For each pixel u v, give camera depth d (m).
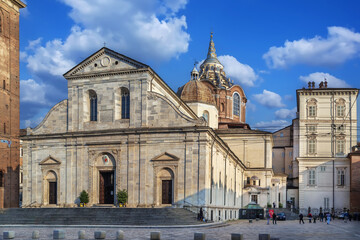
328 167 95.44
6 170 66.50
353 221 74.69
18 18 72.31
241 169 89.06
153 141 56.00
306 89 97.31
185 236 34.53
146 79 57.75
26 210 52.97
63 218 49.38
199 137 54.09
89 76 60.84
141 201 55.22
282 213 78.19
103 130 58.22
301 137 97.31
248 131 92.12
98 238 31.73
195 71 93.12
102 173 59.25
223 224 51.88
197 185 53.34
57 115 62.38
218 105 101.94
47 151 61.72
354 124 96.00
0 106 66.38
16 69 71.00
